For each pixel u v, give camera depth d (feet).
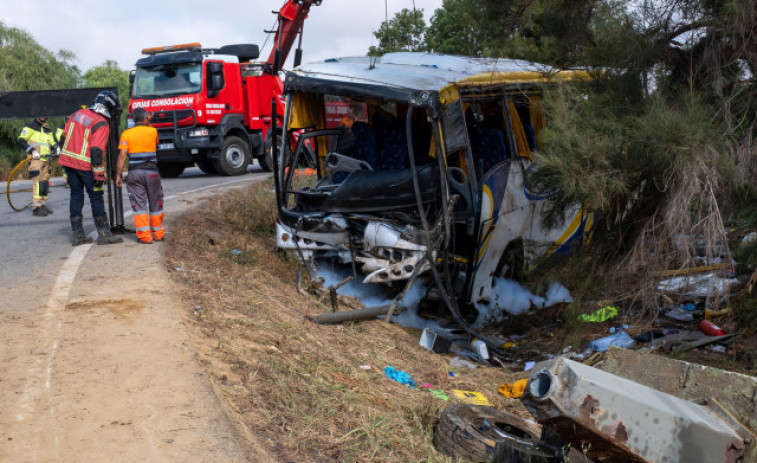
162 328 17.30
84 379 14.14
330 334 22.29
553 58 24.66
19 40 104.01
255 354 17.02
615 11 21.75
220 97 62.85
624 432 11.87
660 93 20.98
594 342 24.72
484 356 24.80
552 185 21.22
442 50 67.62
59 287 21.27
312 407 14.93
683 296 27.50
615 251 22.40
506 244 27.37
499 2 24.86
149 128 28.22
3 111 30.17
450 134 24.73
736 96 20.21
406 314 27.27
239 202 42.06
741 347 23.70
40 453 11.16
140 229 28.12
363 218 26.53
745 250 21.93
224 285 23.40
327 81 26.55
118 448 11.46
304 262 28.37
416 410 16.84
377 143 29.55
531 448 14.19
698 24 21.16
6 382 13.88
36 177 38.73
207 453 11.52
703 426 12.16
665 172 19.43
